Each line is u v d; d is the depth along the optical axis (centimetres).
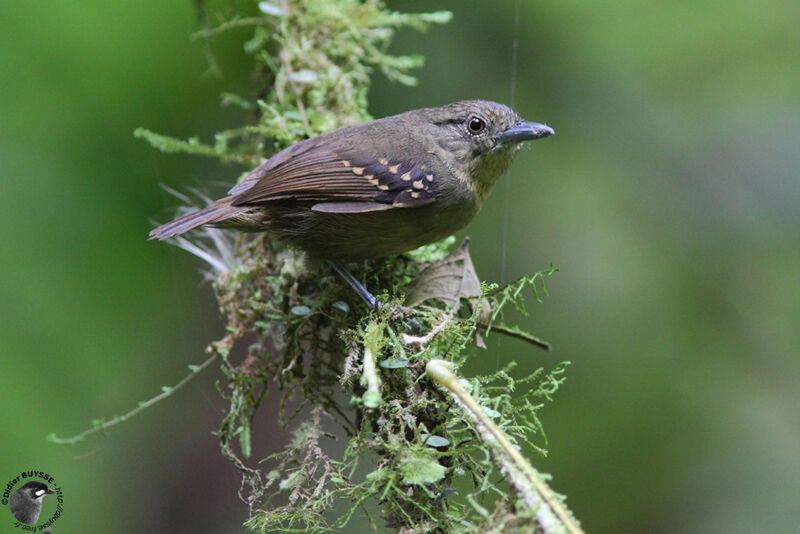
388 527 558
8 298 997
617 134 1312
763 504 1104
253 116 954
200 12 1016
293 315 728
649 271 1254
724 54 1297
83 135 1075
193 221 749
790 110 1307
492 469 499
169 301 1080
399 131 792
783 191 1304
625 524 1112
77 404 997
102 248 1046
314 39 904
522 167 1302
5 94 1058
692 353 1206
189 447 1138
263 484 672
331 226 753
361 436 588
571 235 1270
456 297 691
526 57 1287
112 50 1091
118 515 1027
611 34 1290
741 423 1166
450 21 1274
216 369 1142
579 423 1170
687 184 1311
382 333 611
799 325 1218
